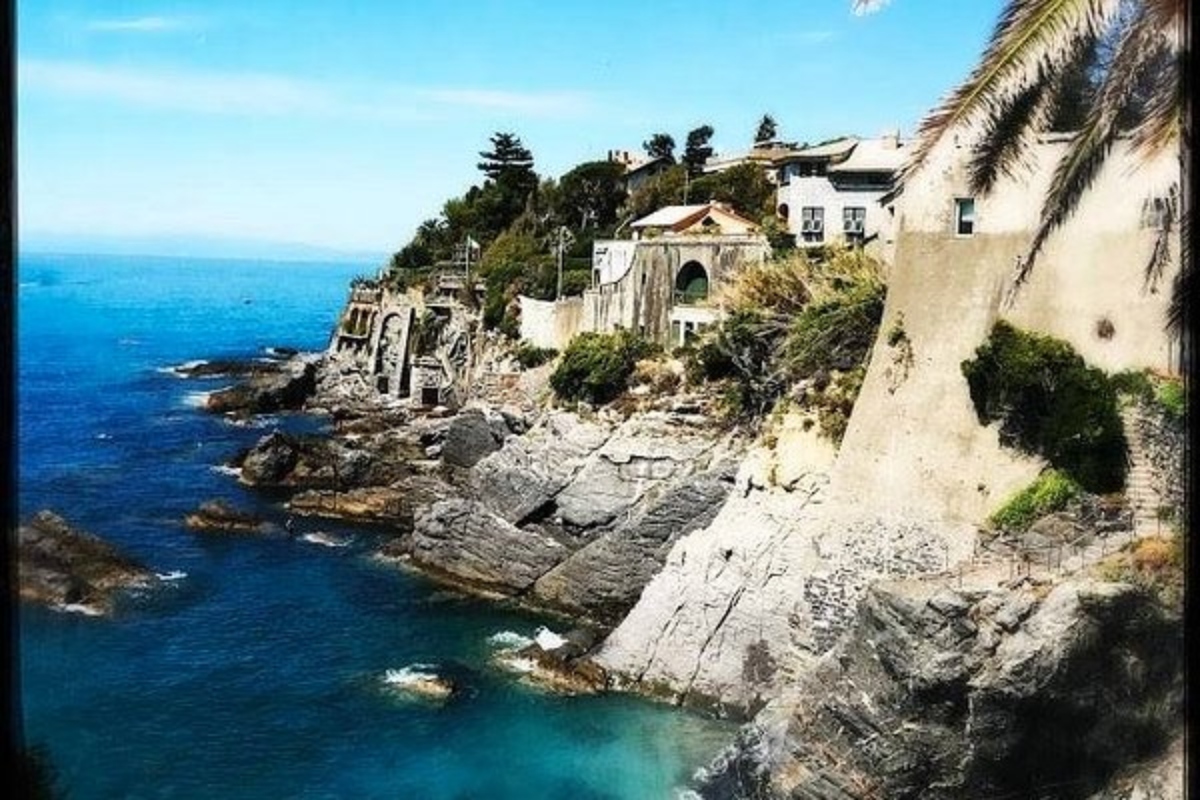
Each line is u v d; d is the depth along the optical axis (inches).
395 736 1766.7
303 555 2741.1
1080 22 824.3
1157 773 1228.5
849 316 2065.7
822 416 2003.0
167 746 1652.3
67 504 2869.1
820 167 3334.2
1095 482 1482.5
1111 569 1325.0
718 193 4215.1
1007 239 1628.9
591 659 2052.2
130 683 1833.2
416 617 2340.1
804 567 1879.9
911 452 1723.7
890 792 1405.0
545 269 4126.5
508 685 1993.1
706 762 1711.4
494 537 2564.0
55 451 3602.4
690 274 3048.7
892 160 2999.5
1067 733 1300.4
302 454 3472.0
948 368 1690.5
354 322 5388.8
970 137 1489.9
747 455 2161.7
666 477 2503.7
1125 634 1283.2
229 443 4020.7
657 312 3063.5
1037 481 1547.7
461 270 5029.5
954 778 1374.3
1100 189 1494.8
